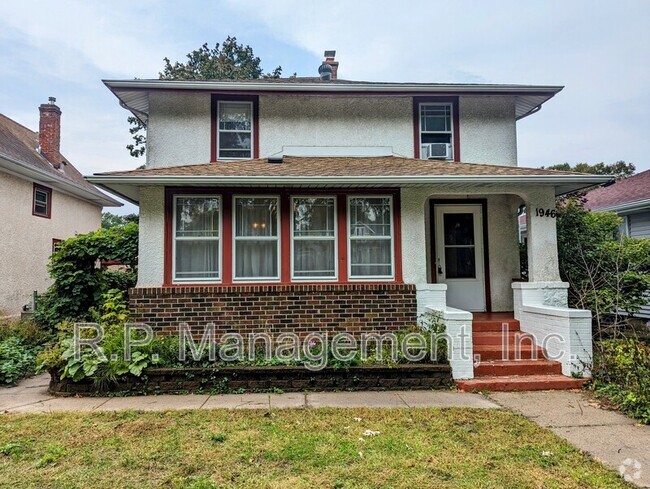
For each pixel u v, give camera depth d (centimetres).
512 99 941
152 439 415
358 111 930
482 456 378
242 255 729
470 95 930
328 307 712
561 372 638
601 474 345
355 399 555
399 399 554
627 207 1166
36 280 1338
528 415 489
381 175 697
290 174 699
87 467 358
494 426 452
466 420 469
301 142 916
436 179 694
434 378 605
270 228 735
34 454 382
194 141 888
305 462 366
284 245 726
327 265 738
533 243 747
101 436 422
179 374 589
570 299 801
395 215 742
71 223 1589
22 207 1268
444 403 535
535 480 335
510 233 880
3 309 1162
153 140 880
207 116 894
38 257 1353
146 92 887
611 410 507
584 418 479
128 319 688
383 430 440
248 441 409
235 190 724
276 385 598
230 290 702
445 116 940
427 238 877
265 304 705
